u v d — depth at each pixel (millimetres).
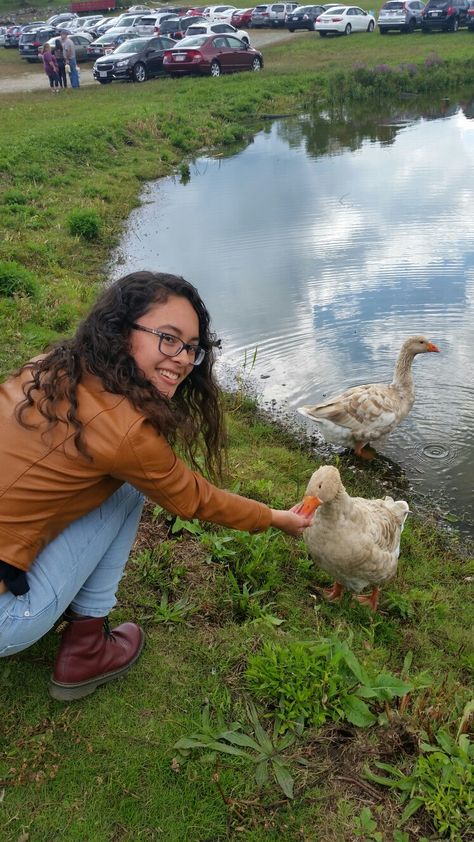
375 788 2883
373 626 4078
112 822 2715
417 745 3002
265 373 8102
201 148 20047
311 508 3684
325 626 3998
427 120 22688
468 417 7258
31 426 2430
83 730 3055
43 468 2441
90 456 2408
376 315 9344
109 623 3662
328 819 2760
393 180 15445
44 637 3465
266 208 13977
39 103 25391
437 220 12648
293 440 6945
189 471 2754
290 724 3094
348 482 6355
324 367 8211
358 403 6461
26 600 2637
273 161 18016
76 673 3139
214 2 64188
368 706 3191
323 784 2891
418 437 7008
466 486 6289
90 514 2781
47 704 3150
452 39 36719
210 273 10883
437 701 3248
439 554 5363
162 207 14531
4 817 2709
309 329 9070
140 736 3039
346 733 3113
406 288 10062
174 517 4453
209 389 2973
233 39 30875
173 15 42750
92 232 12375
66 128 18594
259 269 10930
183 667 3404
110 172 16641
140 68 30438
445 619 4465
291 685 3221
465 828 2729
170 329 2486
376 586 4426
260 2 62125
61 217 13078
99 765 2910
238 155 19000
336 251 11469
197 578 4043
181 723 3104
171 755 2965
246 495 5316
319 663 3330
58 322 8320
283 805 2801
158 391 2510
